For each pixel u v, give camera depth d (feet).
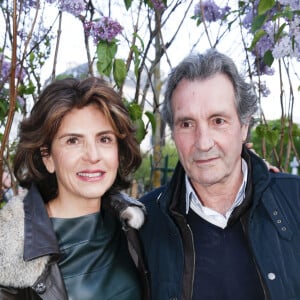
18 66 8.58
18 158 6.02
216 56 6.22
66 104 5.52
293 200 6.29
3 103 8.27
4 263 5.17
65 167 5.70
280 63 8.75
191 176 6.32
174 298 6.11
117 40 7.77
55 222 5.85
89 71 8.88
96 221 6.07
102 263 6.04
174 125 6.34
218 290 6.06
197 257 6.23
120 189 6.70
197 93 6.07
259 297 5.96
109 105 5.67
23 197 5.79
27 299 5.34
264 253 5.89
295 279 5.82
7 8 8.21
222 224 6.30
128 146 6.22
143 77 13.19
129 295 6.10
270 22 8.21
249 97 6.36
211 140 6.05
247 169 6.40
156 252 6.47
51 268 5.49
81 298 5.67
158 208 6.75
